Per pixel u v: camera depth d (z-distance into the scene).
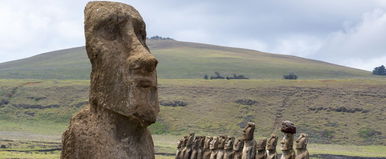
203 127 112.38
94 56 12.23
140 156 12.41
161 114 119.31
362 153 85.31
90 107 12.52
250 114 118.56
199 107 123.69
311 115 117.06
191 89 136.25
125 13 12.38
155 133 109.94
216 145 38.91
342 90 131.62
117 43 12.19
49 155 66.94
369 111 118.31
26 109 129.00
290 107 122.06
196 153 42.84
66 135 12.27
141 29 12.70
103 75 12.13
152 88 12.01
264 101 126.50
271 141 29.36
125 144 12.20
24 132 109.62
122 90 11.93
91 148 11.96
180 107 123.62
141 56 11.83
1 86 143.50
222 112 120.19
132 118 11.95
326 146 97.25
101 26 12.25
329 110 119.31
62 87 144.25
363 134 106.75
